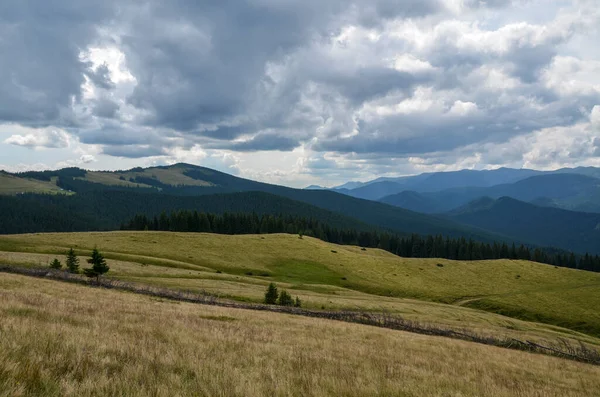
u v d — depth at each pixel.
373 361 14.98
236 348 13.13
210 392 6.95
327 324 29.80
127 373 7.28
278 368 10.35
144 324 15.33
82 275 53.56
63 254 80.25
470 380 13.69
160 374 7.69
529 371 19.47
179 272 74.69
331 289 81.06
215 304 40.66
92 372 7.05
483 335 40.53
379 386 9.73
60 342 9.10
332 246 137.12
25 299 17.77
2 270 45.84
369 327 32.97
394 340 24.83
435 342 27.27
